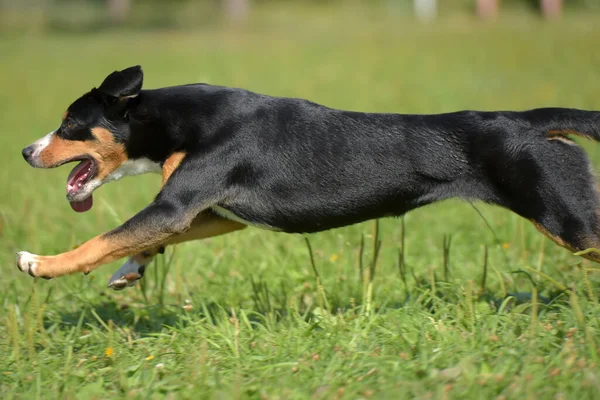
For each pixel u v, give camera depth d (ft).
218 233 25.25
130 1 214.90
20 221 35.42
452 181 22.85
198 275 29.73
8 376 20.33
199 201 22.75
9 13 205.57
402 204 23.31
